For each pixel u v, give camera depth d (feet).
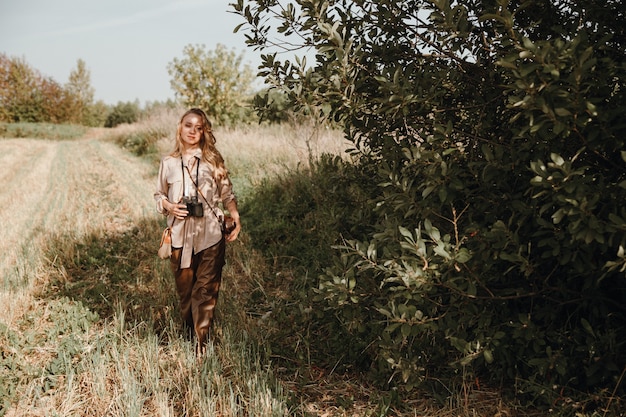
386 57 11.28
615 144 8.66
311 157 25.88
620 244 8.11
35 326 15.98
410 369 10.95
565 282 10.83
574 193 8.30
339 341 13.87
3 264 21.95
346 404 11.57
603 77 8.48
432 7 11.41
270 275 19.95
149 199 34.83
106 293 18.60
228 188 14.93
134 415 10.89
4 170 58.75
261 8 11.53
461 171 9.94
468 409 11.02
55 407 11.75
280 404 11.03
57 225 29.01
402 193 10.64
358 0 11.03
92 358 13.37
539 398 10.78
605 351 9.78
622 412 9.66
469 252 9.59
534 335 10.10
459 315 11.20
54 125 148.56
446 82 10.95
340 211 17.21
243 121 71.41
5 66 165.27
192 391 11.63
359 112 11.41
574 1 10.37
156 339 14.33
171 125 67.97
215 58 70.79
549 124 8.41
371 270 13.53
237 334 15.10
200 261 14.47
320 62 11.69
